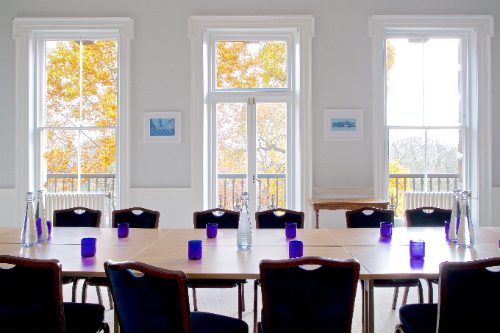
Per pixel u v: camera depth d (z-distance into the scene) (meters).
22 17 4.00
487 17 3.98
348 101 4.02
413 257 1.61
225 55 4.20
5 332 1.27
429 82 4.16
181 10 4.04
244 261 1.57
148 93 4.04
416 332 1.50
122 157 4.00
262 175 4.23
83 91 4.14
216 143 4.23
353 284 1.22
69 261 1.57
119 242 1.97
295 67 4.14
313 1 4.02
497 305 1.23
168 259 1.61
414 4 4.01
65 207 3.99
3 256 1.23
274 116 4.21
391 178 4.19
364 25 4.02
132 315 1.25
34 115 4.11
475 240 1.97
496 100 4.04
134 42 4.03
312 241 1.99
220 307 2.52
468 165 4.11
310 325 1.24
